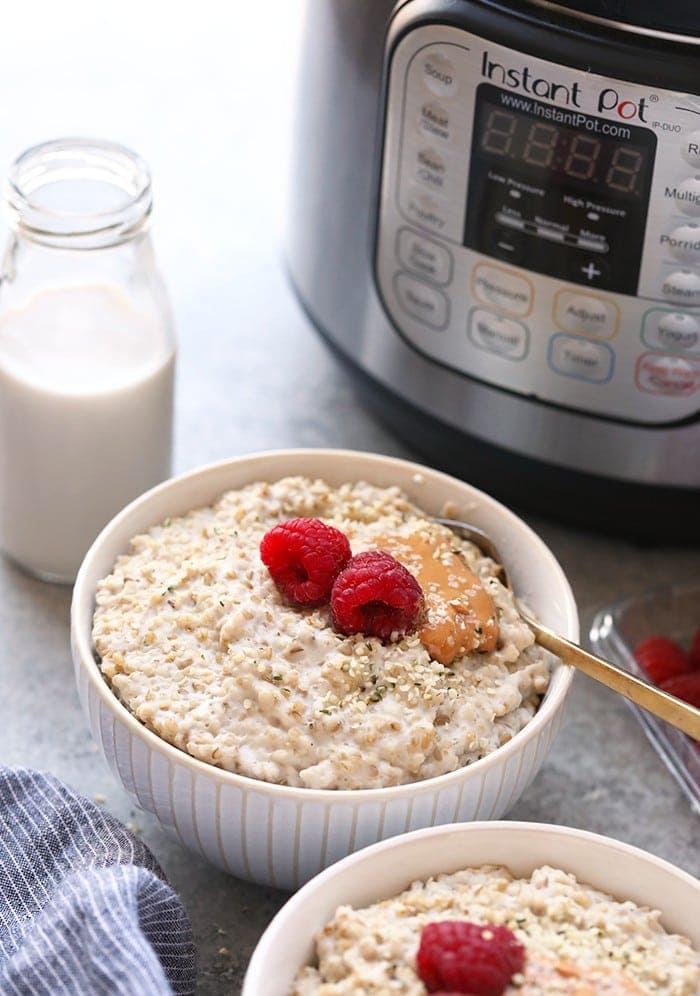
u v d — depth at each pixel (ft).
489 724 2.30
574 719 2.60
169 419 2.70
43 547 2.69
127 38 3.65
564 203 2.43
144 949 2.12
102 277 2.65
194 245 3.23
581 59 2.33
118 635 2.32
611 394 2.56
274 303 3.15
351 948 2.08
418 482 2.53
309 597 2.32
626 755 2.56
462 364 2.63
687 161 2.36
